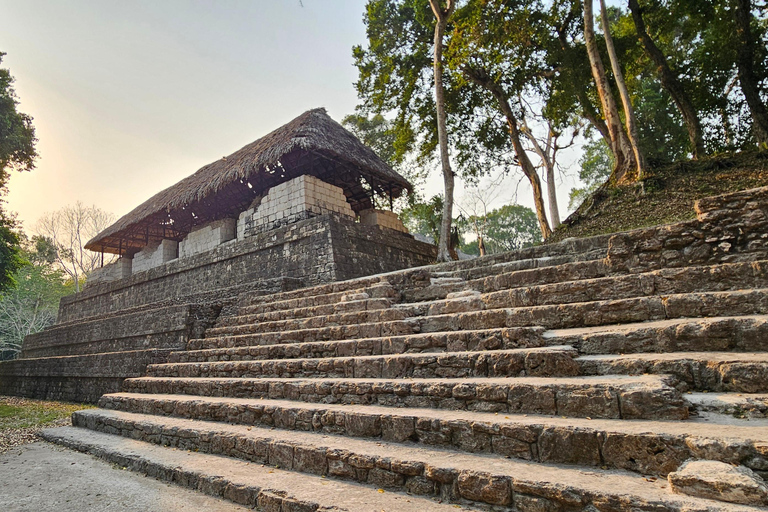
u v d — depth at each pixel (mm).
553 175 25938
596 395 3510
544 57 20188
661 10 18500
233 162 17562
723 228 5336
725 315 4422
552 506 2736
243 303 11789
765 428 2877
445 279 8289
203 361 9281
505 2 17141
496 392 4004
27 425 8906
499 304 6293
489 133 23234
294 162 17328
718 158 14586
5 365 18906
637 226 13062
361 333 6848
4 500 4223
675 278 5148
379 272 14438
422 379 4910
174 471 4660
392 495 3383
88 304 22953
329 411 4738
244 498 3834
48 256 37938
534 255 8453
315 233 13305
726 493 2359
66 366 14531
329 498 3354
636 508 2449
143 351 11008
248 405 5715
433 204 24875
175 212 19875
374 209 18078
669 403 3230
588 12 15844
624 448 2973
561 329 5246
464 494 3121
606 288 5539
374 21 19781
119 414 7672
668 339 4191
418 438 3973
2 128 15227
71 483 4766
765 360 3406
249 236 15695
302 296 10531
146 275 19188
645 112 25391
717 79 18484
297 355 7254
